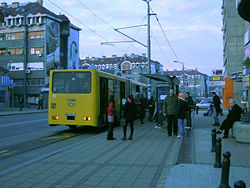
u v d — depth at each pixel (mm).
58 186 5266
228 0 33562
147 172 6180
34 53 51906
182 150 8656
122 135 12172
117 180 5613
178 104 11227
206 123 16891
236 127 9711
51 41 52531
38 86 51469
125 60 93750
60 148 9352
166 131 13445
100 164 6934
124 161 7234
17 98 52594
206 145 9211
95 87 13000
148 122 18375
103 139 10969
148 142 10211
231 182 5133
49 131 14055
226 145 9078
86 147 9227
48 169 6488
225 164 4395
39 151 8859
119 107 16656
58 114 13242
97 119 13023
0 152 8602
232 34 33281
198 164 6598
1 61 53844
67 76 13289
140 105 17250
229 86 33156
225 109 33281
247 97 19797
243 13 7102
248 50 19047
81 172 6223
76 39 60656
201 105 38281
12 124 17047
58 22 54875
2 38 54094
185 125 15906
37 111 34531
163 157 7680
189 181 5277
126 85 18469
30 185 5336
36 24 51656
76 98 13062
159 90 16266
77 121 12984
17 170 6410
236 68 33062
